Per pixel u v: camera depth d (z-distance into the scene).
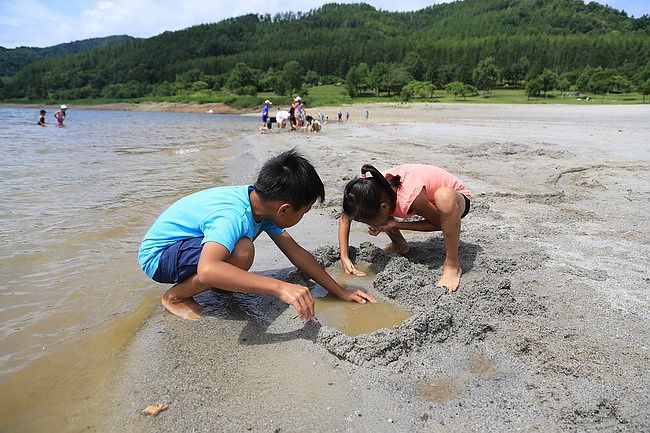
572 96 64.56
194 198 2.49
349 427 1.59
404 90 62.59
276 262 3.26
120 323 2.32
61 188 5.76
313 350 2.10
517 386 1.81
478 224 4.05
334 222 4.36
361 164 7.40
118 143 12.48
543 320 2.33
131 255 3.33
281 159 2.39
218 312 2.47
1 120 26.92
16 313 2.42
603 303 2.50
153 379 1.86
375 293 2.81
